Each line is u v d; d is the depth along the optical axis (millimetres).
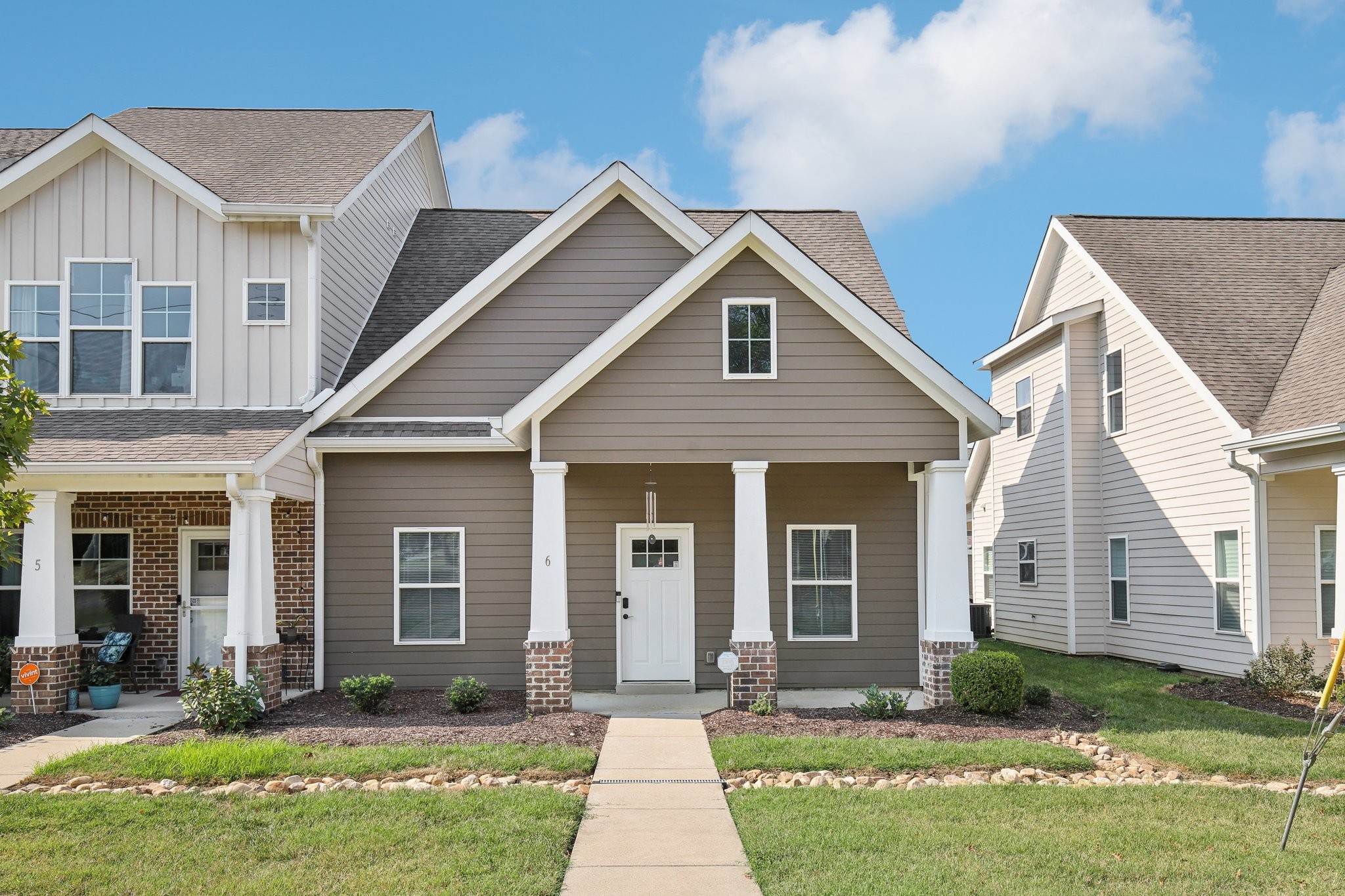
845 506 14219
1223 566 15250
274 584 13891
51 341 14273
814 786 8625
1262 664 13711
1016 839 7164
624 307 14773
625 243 14859
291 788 8422
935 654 12148
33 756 9938
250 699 10836
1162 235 19391
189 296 14359
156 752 9406
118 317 14352
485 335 14664
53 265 14344
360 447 13781
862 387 12211
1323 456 12742
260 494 12234
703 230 14680
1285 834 7062
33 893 6234
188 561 14484
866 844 7070
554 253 14836
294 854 6883
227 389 14273
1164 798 8180
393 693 13391
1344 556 12188
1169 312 16781
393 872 6539
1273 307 16984
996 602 23219
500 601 14016
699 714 11984
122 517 14430
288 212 14008
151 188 14422
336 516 14008
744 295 12258
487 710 12148
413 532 14062
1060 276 20719
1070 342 19297
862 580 14156
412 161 18609
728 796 8391
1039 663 17531
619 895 6262
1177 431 16406
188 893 6227
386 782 8648
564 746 9844
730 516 14195
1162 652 16906
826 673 14055
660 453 12062
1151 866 6645
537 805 7863
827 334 12258
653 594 14188
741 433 12125
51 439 12711
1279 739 10266
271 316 14344
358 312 15820
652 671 14070
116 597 14445
